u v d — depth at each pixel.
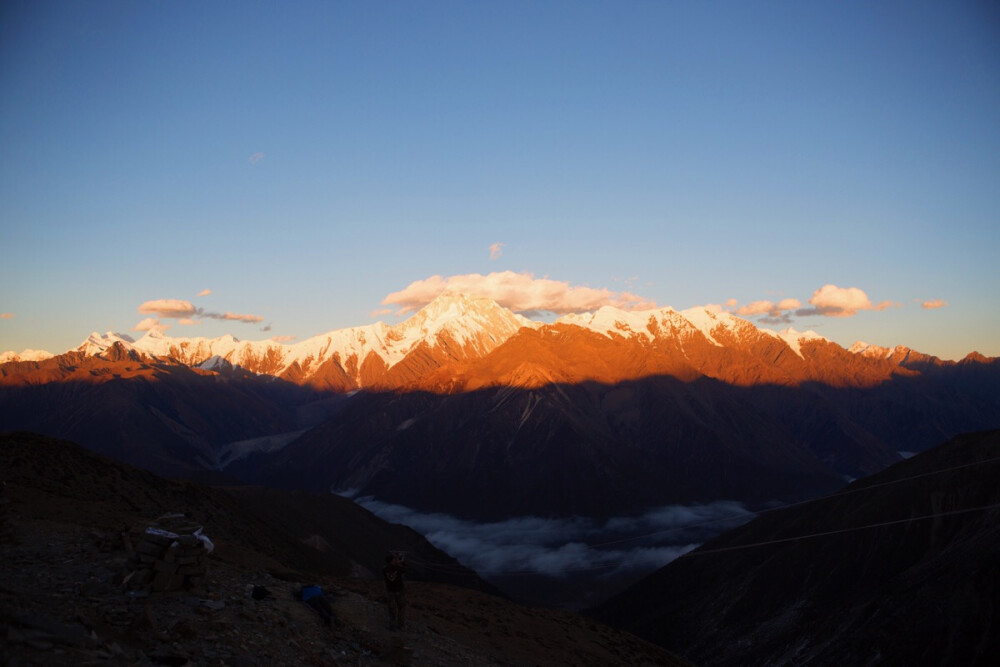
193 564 21.31
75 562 21.95
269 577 25.91
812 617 122.88
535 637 35.25
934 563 114.25
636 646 41.62
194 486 62.59
